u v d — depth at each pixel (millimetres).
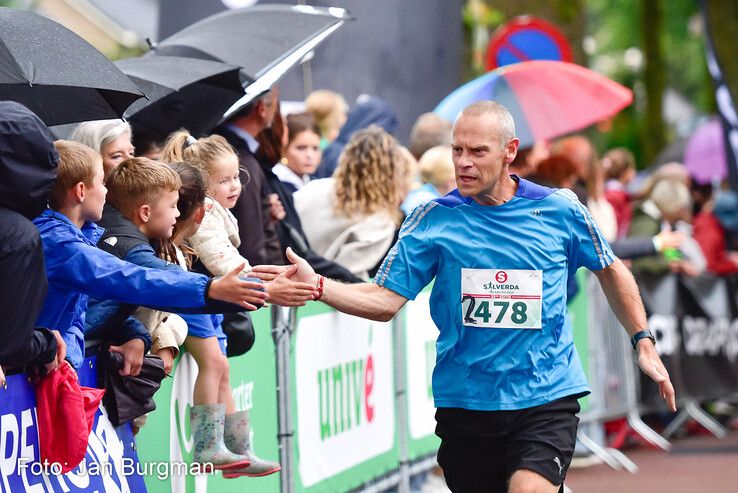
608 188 32125
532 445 12633
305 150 21219
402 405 21031
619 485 24109
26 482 10375
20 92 12570
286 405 16469
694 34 77562
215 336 13789
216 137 14477
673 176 30281
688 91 81750
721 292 31141
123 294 10695
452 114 27422
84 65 12070
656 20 62469
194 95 16156
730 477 24922
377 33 27312
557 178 26172
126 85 12188
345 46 27281
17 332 9875
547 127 28188
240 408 15102
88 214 11250
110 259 10766
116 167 12477
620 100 28438
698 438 30328
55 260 10656
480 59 42562
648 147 62500
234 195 14391
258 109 17219
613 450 27250
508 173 13102
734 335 31359
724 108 32125
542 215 13016
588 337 27359
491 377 12844
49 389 10602
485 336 12859
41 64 11742
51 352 10344
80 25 73750
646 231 29812
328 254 19203
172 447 13469
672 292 29953
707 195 32688
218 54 17578
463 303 12914
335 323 18266
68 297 10844
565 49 31375
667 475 25250
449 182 22703
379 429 20062
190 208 13000
